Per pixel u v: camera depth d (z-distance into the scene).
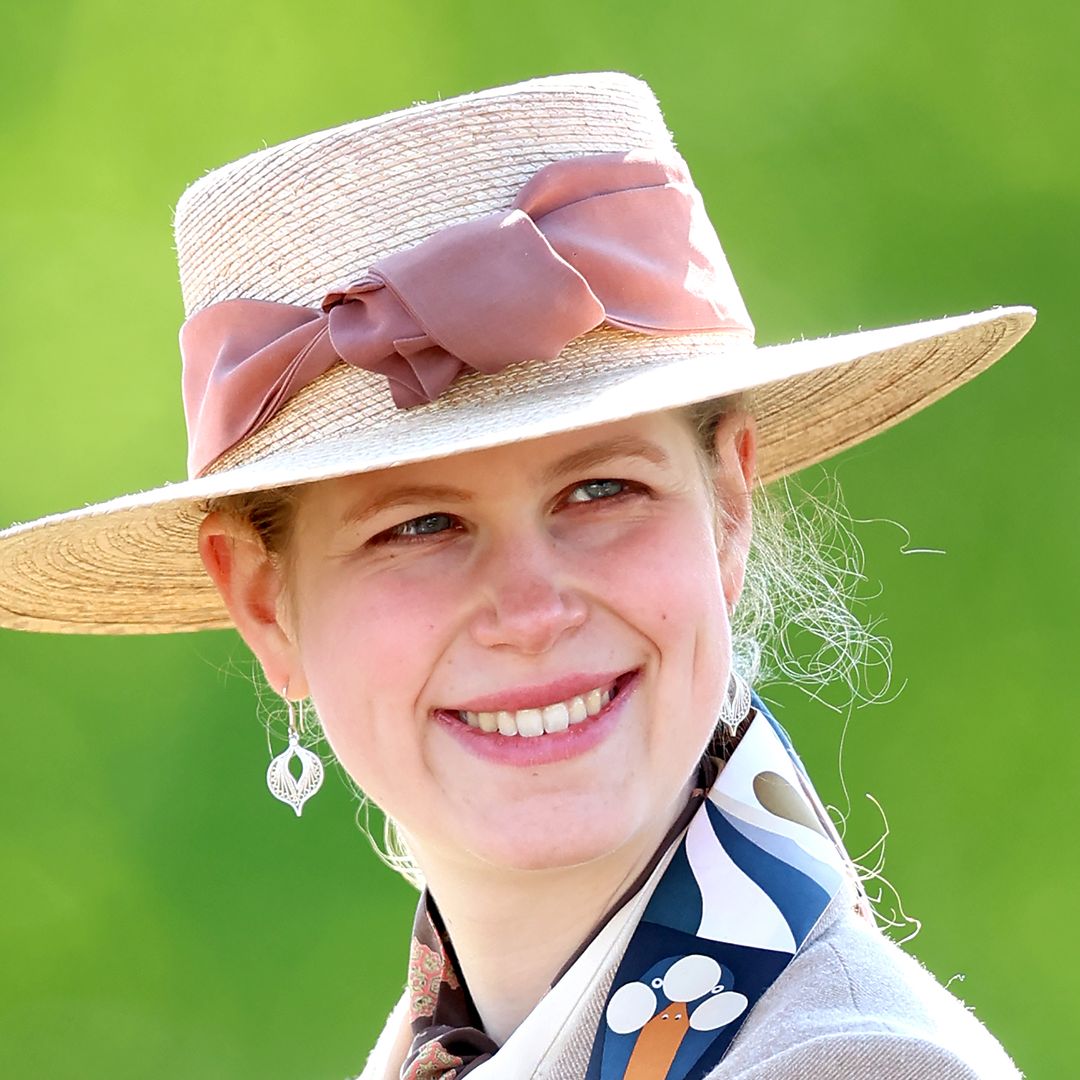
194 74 28.50
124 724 26.70
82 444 28.09
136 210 28.34
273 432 9.10
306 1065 25.53
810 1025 7.95
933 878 25.05
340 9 28.31
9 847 26.53
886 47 26.39
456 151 8.91
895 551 25.47
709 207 26.61
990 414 25.67
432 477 8.65
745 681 9.98
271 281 9.23
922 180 26.23
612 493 8.89
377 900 25.66
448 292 8.36
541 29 27.70
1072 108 25.86
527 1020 8.79
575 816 8.63
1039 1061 24.69
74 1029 26.33
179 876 26.14
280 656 9.85
